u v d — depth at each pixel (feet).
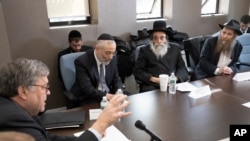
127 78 10.97
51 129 4.17
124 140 3.82
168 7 13.02
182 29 13.53
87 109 5.02
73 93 7.03
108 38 6.82
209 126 4.26
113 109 3.42
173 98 5.62
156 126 4.29
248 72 7.43
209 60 8.67
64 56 7.48
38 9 9.28
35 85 3.06
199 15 13.97
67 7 10.36
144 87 7.71
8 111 2.73
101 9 10.57
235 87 6.29
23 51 9.34
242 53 9.82
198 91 5.79
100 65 7.09
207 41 8.80
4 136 1.36
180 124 4.35
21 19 9.05
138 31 11.57
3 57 8.10
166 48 8.14
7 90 2.96
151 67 8.19
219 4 15.44
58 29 9.81
